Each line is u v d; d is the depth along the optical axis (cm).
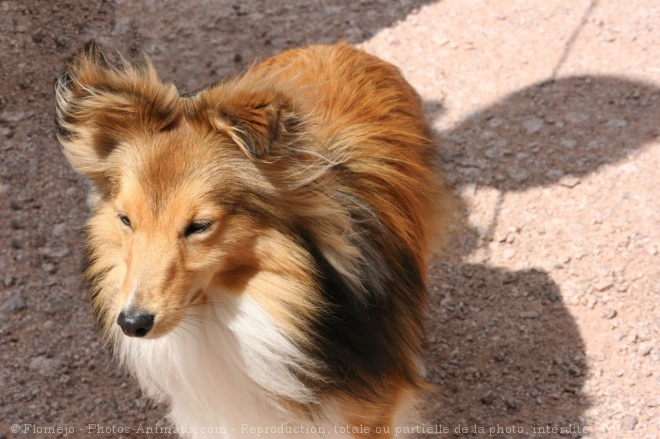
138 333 206
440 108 290
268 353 212
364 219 214
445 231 239
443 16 332
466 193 261
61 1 324
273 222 210
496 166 266
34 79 293
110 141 212
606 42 309
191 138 209
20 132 276
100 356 244
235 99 205
